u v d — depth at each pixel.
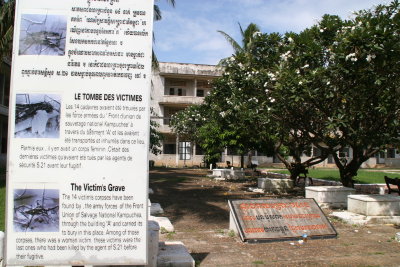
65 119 3.40
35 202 3.36
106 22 3.46
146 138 3.46
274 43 10.77
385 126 9.33
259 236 6.01
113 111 3.44
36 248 3.35
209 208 9.34
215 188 13.92
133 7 3.50
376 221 7.40
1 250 4.19
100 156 3.42
